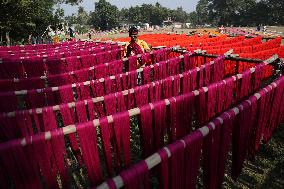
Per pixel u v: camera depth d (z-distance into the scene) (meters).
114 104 3.49
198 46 10.04
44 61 6.38
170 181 2.19
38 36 35.31
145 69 4.90
